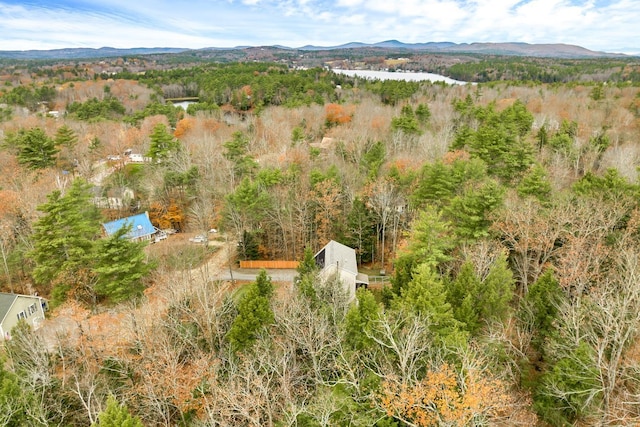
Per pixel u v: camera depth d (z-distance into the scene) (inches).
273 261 1748.3
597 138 2306.8
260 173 1943.9
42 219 1321.4
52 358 1000.2
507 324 1032.2
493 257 1182.9
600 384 775.1
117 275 1274.6
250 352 926.4
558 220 1186.0
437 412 614.5
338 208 1843.0
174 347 925.2
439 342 816.9
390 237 1847.9
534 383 876.6
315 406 721.0
